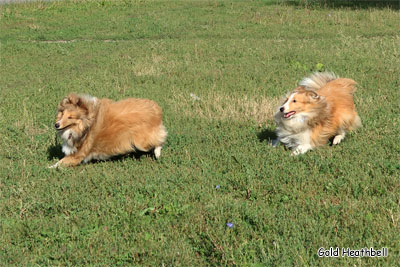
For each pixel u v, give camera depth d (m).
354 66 6.33
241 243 3.71
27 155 4.69
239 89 5.85
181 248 3.69
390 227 3.76
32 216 4.02
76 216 3.93
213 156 4.55
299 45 7.46
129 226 3.88
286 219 3.83
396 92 5.57
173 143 4.74
